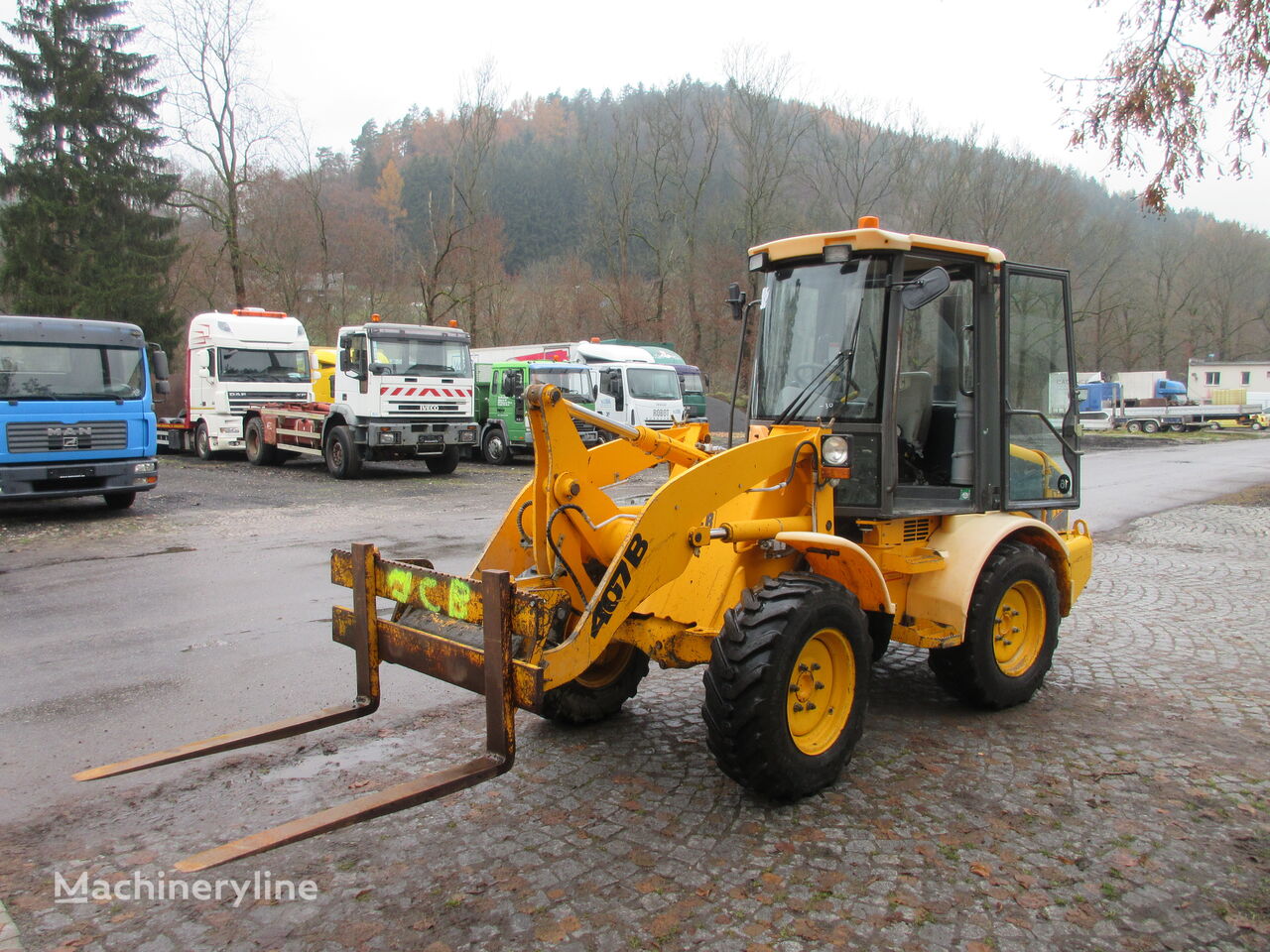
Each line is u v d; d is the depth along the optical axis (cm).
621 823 366
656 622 403
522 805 382
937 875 326
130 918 300
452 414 1745
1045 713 500
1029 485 538
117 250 3117
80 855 342
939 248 464
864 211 4134
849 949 282
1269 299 6331
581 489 402
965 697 493
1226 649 629
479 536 1056
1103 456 2745
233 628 664
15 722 475
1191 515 1376
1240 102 643
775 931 291
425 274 3459
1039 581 507
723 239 4228
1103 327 5556
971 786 402
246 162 2970
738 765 369
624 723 484
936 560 470
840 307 466
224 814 376
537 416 393
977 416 498
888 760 432
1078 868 332
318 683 541
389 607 713
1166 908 306
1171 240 5988
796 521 427
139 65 3181
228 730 466
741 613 376
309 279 3653
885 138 4066
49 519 1205
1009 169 4125
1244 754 441
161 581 823
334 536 1069
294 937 290
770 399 493
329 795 393
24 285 3106
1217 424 4559
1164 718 491
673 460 474
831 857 339
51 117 3036
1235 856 341
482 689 341
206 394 2083
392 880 324
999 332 501
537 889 317
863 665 406
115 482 1223
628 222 4269
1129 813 376
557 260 4659
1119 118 664
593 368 2119
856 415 459
